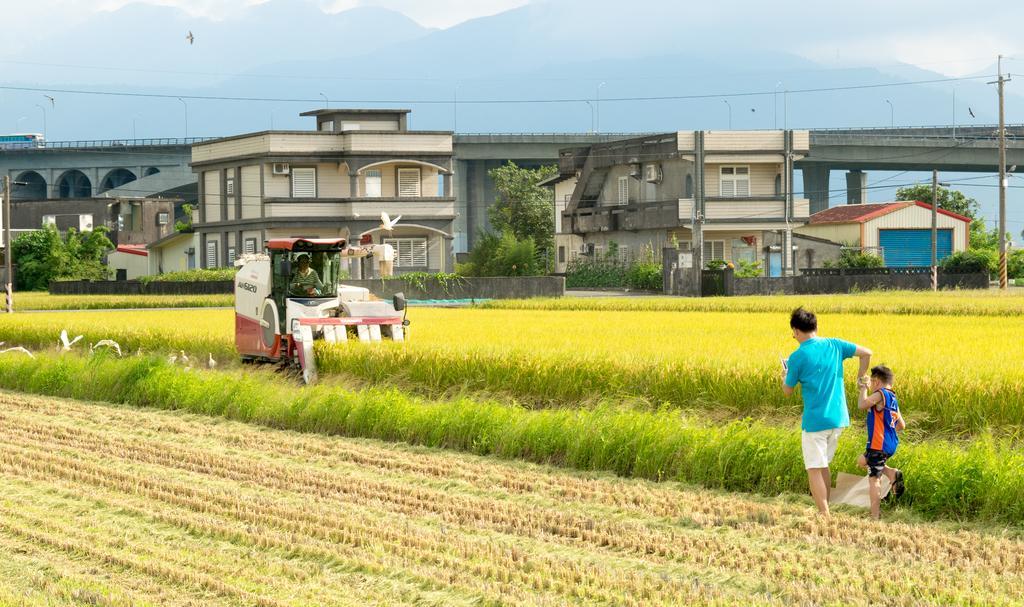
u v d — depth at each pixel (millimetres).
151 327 27219
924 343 19000
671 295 57625
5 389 22219
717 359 15562
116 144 144750
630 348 18047
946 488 10586
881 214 69562
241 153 65875
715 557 9359
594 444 13125
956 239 70938
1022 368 13898
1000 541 9641
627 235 71125
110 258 80750
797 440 11891
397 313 22141
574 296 55812
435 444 14703
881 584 8562
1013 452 11117
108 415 18219
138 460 14086
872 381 10758
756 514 10656
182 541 10156
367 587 8805
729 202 65188
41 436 15992
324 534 10180
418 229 66188
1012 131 116562
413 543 9852
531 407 16625
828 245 68750
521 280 54625
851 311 33969
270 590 8727
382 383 18688
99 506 11625
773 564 9070
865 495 11125
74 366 21484
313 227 65188
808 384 10781
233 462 13703
